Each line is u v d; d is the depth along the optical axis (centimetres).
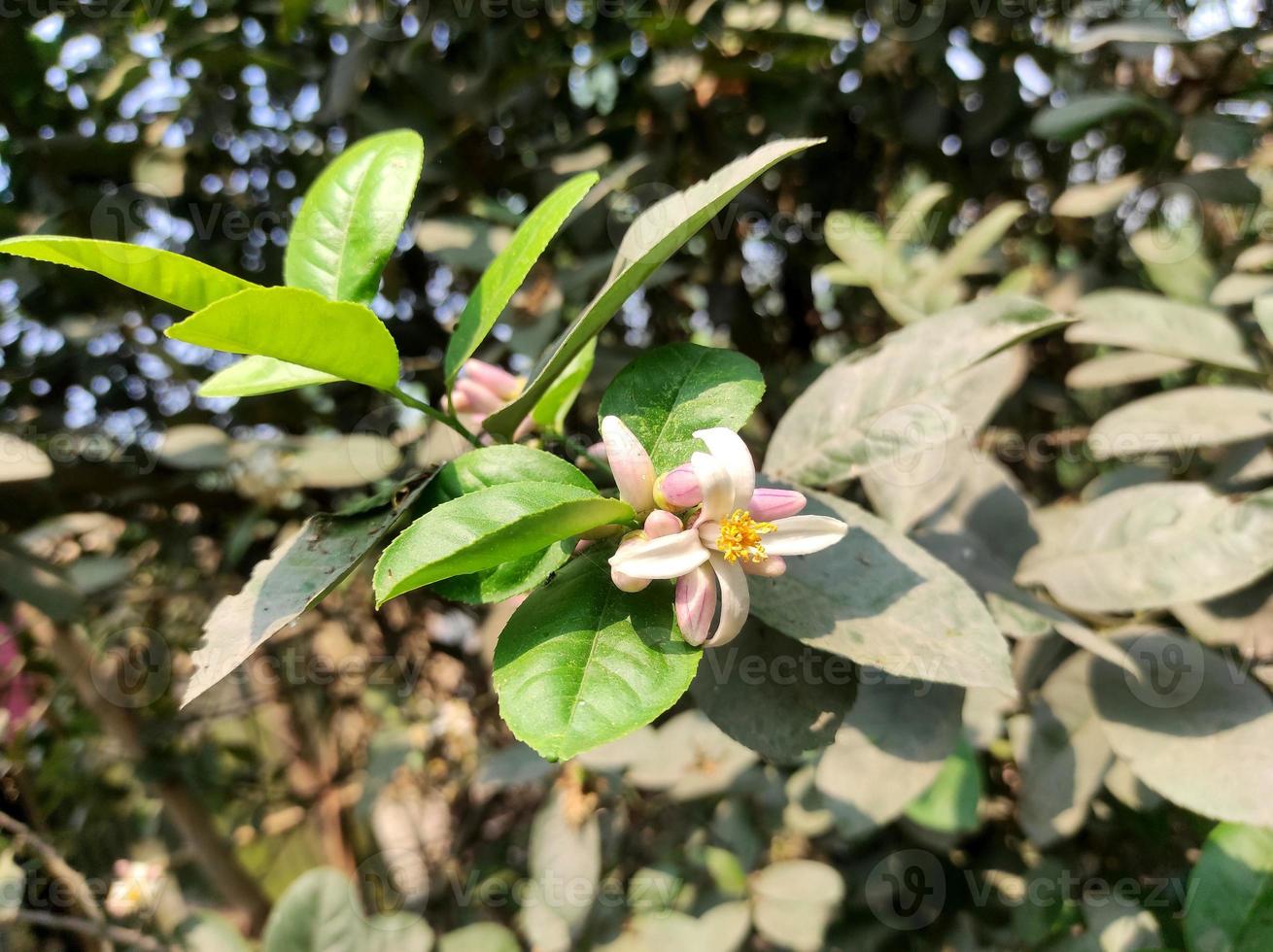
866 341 42
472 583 15
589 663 14
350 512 17
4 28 32
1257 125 31
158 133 35
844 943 32
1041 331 19
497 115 36
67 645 38
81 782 42
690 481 15
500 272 18
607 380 34
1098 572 23
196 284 15
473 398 20
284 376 18
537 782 41
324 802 51
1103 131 38
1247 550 21
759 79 35
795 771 35
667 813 43
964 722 30
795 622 16
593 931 35
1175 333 26
